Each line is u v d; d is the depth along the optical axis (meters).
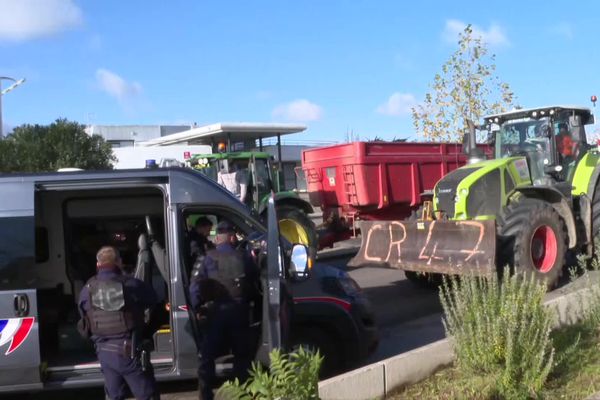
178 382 6.55
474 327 5.39
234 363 5.40
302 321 5.91
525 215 9.36
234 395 3.63
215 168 13.59
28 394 6.42
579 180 11.00
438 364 5.68
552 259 9.58
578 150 11.18
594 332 6.34
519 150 11.28
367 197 13.86
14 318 5.32
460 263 8.95
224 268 5.37
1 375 5.33
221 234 5.52
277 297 4.92
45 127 22.64
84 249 6.54
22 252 5.39
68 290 6.37
